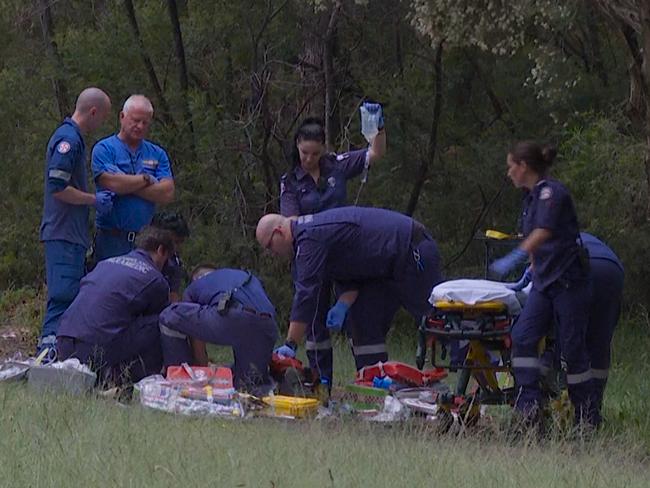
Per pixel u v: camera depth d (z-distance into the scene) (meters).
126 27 41.84
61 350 23.36
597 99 41.75
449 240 43.66
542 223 20.58
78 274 25.75
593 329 21.81
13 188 45.44
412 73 42.81
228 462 15.51
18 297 40.62
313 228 22.98
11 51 47.38
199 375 21.78
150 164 26.62
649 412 24.00
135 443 16.38
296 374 22.89
